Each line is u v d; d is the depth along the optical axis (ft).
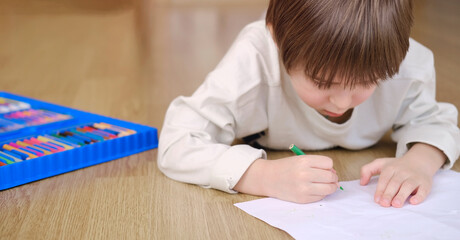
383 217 2.73
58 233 2.71
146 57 7.52
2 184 3.23
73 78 6.30
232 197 3.09
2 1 13.04
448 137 3.34
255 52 3.47
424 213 2.77
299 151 3.08
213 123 3.43
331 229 2.61
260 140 3.87
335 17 2.61
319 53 2.65
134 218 2.86
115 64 7.06
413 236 2.52
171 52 7.88
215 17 11.16
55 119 4.31
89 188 3.26
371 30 2.61
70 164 3.52
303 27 2.70
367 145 3.84
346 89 2.72
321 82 2.72
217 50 8.02
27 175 3.33
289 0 2.78
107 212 2.93
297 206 2.89
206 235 2.67
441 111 3.59
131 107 5.05
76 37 9.08
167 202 3.05
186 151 3.27
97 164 3.65
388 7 2.65
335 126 3.58
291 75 2.91
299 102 3.55
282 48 2.87
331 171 2.96
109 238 2.65
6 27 10.01
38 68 6.86
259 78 3.44
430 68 3.64
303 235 2.56
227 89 3.38
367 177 3.18
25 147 3.63
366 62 2.63
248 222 2.78
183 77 6.34
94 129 4.04
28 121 4.24
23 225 2.79
